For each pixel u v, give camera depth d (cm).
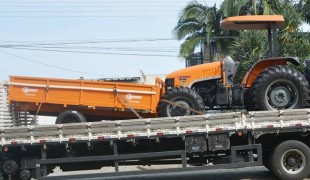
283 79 912
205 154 938
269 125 904
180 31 2561
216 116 903
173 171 917
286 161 934
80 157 915
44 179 911
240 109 985
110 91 990
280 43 1652
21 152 930
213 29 2462
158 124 896
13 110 1015
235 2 2155
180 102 950
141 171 916
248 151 927
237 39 1839
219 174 1083
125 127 895
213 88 1012
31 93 998
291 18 1741
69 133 897
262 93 915
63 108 1007
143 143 929
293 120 907
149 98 989
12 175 940
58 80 997
